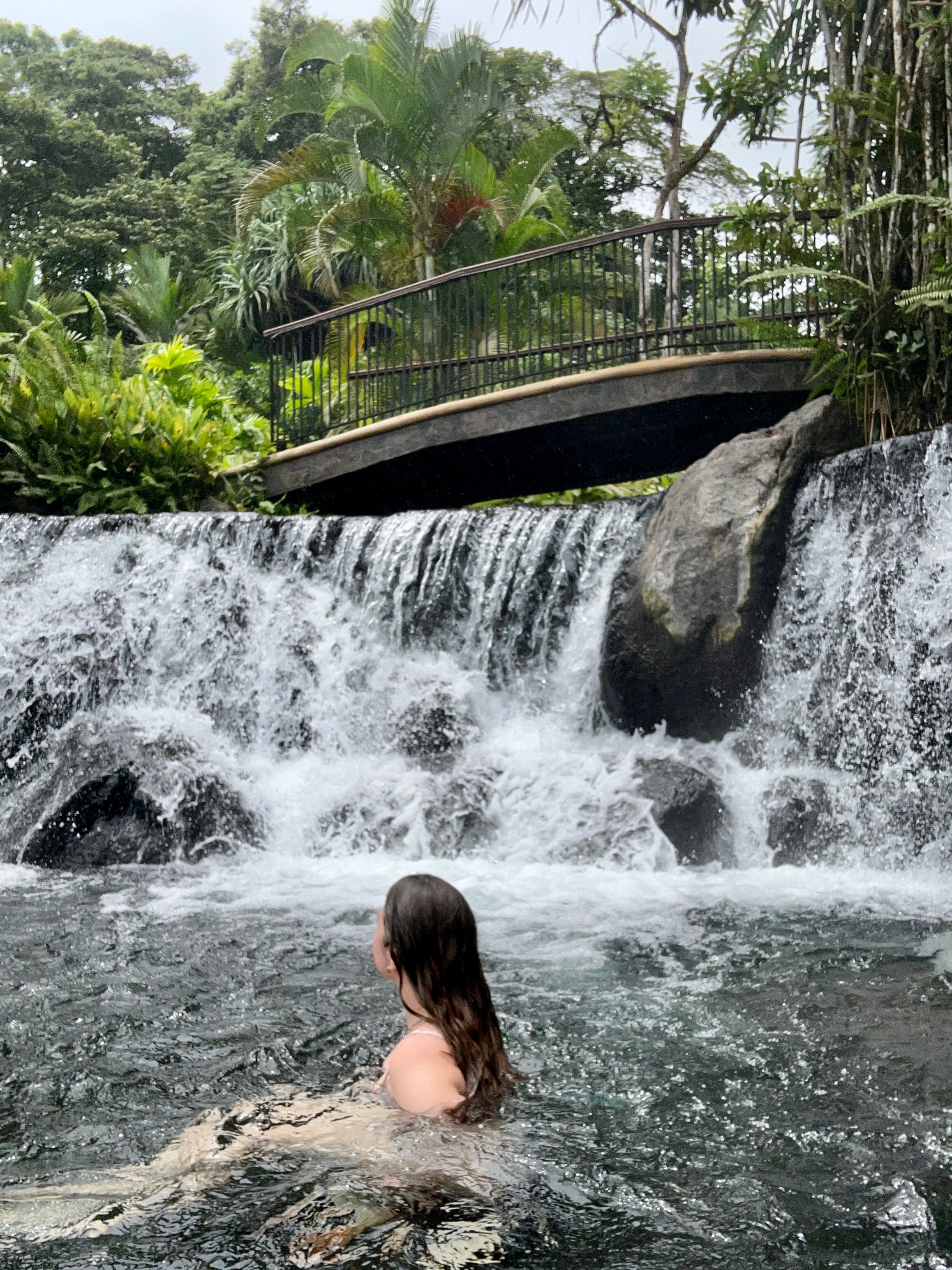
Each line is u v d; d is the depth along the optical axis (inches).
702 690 347.6
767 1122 125.3
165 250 1478.8
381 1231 95.6
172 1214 100.0
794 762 329.7
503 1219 98.1
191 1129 120.7
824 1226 100.5
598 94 895.7
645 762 329.7
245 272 1157.7
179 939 223.1
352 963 205.2
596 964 199.2
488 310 510.0
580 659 383.2
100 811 321.1
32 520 462.9
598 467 513.7
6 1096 139.6
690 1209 103.0
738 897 260.1
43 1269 91.6
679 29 554.9
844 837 305.3
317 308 1209.4
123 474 554.3
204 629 419.2
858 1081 138.7
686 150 906.7
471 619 406.6
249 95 1678.2
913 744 304.0
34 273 1114.7
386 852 317.1
